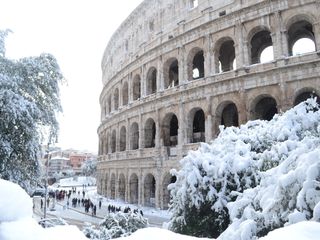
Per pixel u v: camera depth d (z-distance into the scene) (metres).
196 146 52.53
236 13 50.34
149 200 62.81
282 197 15.29
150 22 70.75
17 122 30.89
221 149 26.94
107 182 83.88
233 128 30.05
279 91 44.06
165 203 57.59
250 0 49.44
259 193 17.25
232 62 61.47
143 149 64.12
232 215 18.14
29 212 6.84
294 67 42.94
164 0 65.81
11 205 6.42
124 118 74.12
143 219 29.97
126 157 70.19
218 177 24.91
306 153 15.95
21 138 32.03
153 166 60.69
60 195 101.12
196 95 53.72
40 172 34.47
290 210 14.92
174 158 56.09
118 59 86.56
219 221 23.73
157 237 7.80
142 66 69.50
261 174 18.56
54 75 36.44
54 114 35.97
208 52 53.59
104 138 91.25
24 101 31.12
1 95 29.92
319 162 14.42
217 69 53.09
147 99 65.56
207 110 51.66
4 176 31.06
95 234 26.64
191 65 57.81
